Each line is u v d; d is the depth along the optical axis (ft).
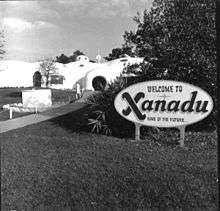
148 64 42.65
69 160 30.25
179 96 34.01
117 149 32.99
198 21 39.29
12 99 113.09
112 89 41.60
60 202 22.48
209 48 38.83
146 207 21.36
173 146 33.86
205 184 23.79
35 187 24.66
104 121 40.55
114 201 22.08
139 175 25.50
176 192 22.75
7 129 50.14
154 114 34.99
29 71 180.65
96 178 25.54
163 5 42.22
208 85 38.55
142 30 43.50
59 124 51.39
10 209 21.86
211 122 38.96
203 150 32.48
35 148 35.22
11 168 28.55
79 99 98.12
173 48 39.81
